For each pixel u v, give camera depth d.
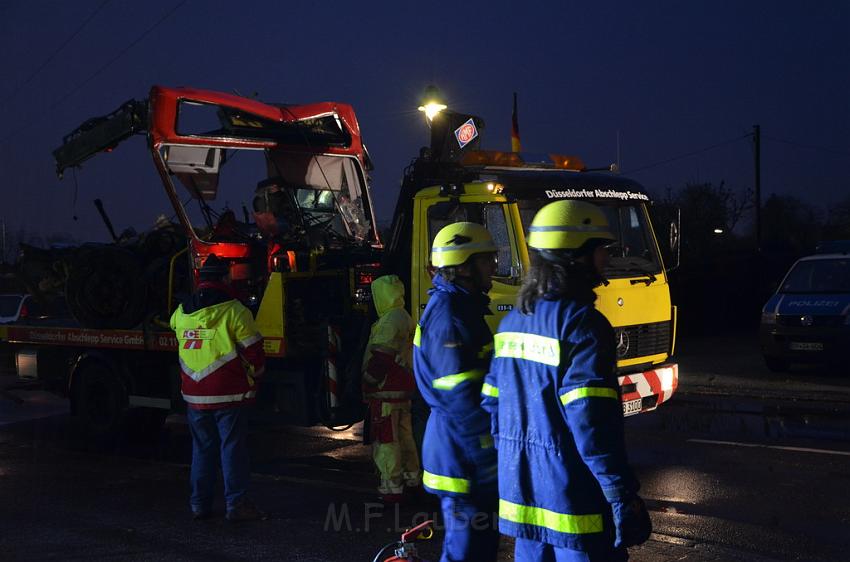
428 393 3.95
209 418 6.15
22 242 10.80
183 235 9.09
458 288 4.03
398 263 7.77
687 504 6.44
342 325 7.90
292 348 7.68
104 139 8.84
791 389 11.66
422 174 7.69
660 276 8.22
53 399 12.98
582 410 2.92
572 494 3.01
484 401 3.37
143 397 9.28
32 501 6.80
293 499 6.75
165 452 9.13
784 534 5.61
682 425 9.73
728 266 19.38
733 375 12.78
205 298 6.09
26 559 5.33
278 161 9.45
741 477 7.25
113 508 6.55
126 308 9.17
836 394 11.26
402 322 6.35
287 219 9.48
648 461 7.92
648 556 5.10
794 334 12.52
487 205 7.25
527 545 3.16
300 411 7.77
